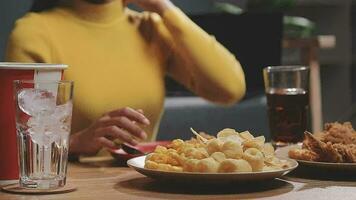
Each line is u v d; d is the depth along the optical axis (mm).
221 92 2441
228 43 3410
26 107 1065
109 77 2289
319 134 1340
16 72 1122
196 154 1092
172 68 2488
